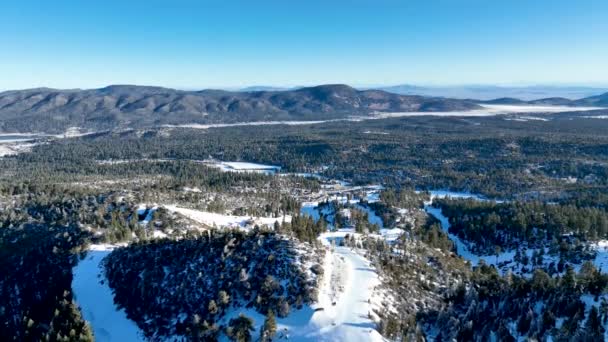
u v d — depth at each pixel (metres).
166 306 78.12
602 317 71.62
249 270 79.12
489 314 79.25
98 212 127.31
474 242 138.50
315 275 77.06
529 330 73.12
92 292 89.12
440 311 76.94
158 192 162.75
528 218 136.12
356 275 82.94
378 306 73.06
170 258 89.69
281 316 68.88
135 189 168.25
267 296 72.19
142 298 82.25
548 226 130.38
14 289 98.31
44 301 90.56
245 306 72.19
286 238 89.19
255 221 148.25
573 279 83.06
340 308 70.81
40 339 74.88
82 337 70.25
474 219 146.62
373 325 67.00
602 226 124.38
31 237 117.31
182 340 69.50
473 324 75.81
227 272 79.69
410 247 107.19
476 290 85.88
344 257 91.75
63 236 112.88
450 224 157.25
